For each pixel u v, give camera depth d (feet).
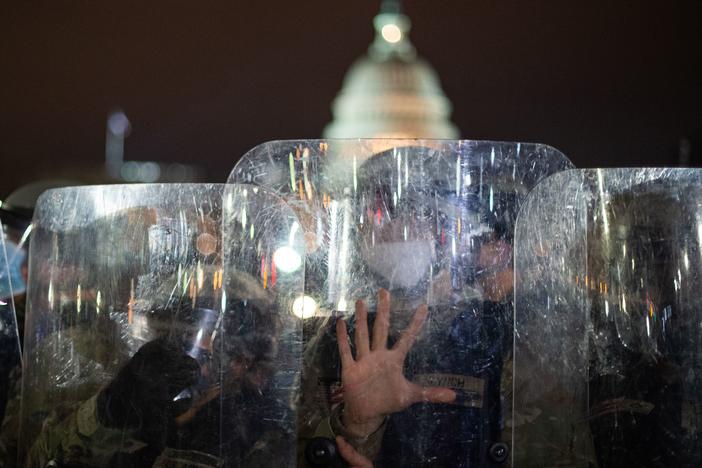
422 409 5.67
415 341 5.70
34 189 8.39
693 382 5.76
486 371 5.70
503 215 5.78
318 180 5.78
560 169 5.87
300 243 5.75
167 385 5.77
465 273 5.74
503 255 5.76
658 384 5.76
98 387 5.89
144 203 5.86
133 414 5.80
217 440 5.73
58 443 5.95
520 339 5.73
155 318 5.81
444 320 5.71
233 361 5.74
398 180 5.78
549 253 5.79
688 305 5.79
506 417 5.69
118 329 5.87
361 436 5.65
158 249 5.83
